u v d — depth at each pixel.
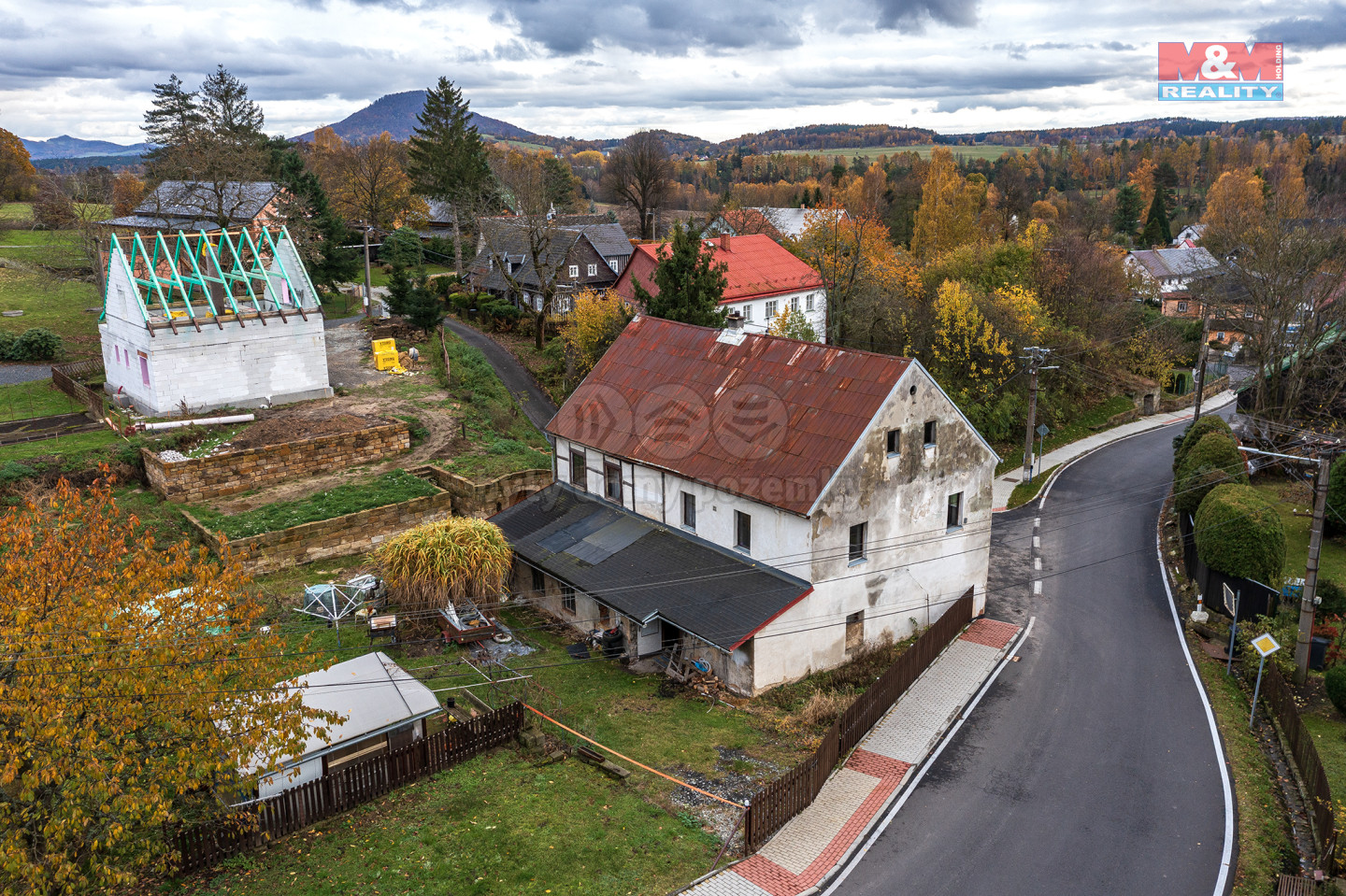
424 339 59.88
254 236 58.47
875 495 28.36
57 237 80.88
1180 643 31.73
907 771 23.27
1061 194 182.75
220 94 78.12
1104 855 20.11
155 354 40.78
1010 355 55.38
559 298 68.31
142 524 32.19
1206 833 20.97
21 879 14.59
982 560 33.59
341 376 51.38
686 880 18.48
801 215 106.06
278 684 20.30
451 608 29.14
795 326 58.75
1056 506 47.00
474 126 87.00
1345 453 41.41
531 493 38.50
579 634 30.67
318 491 36.12
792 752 23.64
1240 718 26.56
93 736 14.62
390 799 20.81
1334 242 50.59
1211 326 66.38
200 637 16.75
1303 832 21.17
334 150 133.00
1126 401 66.62
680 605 27.03
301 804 19.48
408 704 21.92
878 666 28.94
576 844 19.28
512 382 56.59
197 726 16.25
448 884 17.83
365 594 29.95
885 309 60.28
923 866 19.58
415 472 38.78
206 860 18.11
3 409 43.06
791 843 20.09
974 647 31.03
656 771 22.41
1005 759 24.11
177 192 66.62
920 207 99.06
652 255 65.56
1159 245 133.75
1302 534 42.06
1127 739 25.20
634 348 36.34
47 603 15.54
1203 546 34.50
